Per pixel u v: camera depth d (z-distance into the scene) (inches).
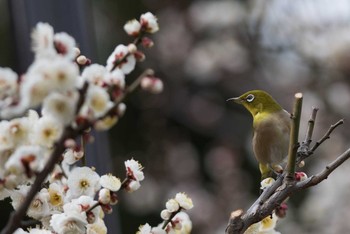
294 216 515.5
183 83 603.2
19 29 283.9
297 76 575.8
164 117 593.0
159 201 562.3
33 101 131.9
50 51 136.9
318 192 514.0
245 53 600.4
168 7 605.9
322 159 520.4
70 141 134.0
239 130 590.2
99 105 132.8
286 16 584.1
